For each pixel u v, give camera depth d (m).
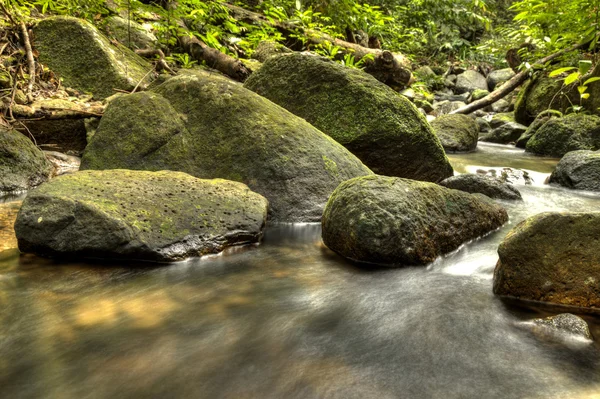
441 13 15.89
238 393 1.61
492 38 16.27
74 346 1.90
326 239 3.13
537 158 6.93
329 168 4.03
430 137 5.07
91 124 5.46
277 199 3.80
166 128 4.18
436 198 3.12
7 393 1.60
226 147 4.09
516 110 9.33
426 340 1.97
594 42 4.90
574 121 7.04
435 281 2.61
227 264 2.84
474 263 2.87
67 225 2.78
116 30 7.74
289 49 9.61
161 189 3.23
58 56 6.28
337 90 5.10
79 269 2.68
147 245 2.77
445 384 1.67
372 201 2.88
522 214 4.04
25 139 4.59
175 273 2.67
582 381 1.68
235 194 3.41
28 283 2.48
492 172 5.79
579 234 2.21
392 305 2.31
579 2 5.78
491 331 2.04
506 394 1.61
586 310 2.21
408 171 5.10
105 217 2.77
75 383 1.66
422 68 14.29
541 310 2.22
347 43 10.56
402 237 2.80
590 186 5.05
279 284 2.56
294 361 1.81
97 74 6.27
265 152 3.97
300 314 2.21
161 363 1.79
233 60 7.97
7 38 6.08
